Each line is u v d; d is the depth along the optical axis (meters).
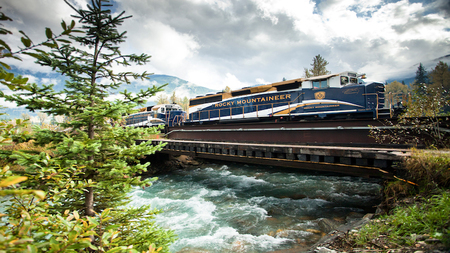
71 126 3.10
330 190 10.71
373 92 10.99
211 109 17.64
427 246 3.01
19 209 1.85
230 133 15.02
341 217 7.65
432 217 3.46
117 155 3.22
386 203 5.49
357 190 10.46
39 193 0.94
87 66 3.08
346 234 4.52
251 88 15.07
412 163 5.34
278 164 9.23
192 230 7.45
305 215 8.03
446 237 2.90
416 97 7.27
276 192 10.91
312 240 6.18
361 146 9.48
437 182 4.74
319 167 8.07
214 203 9.88
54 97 2.90
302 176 13.62
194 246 6.44
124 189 3.14
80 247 1.44
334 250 3.99
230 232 7.13
